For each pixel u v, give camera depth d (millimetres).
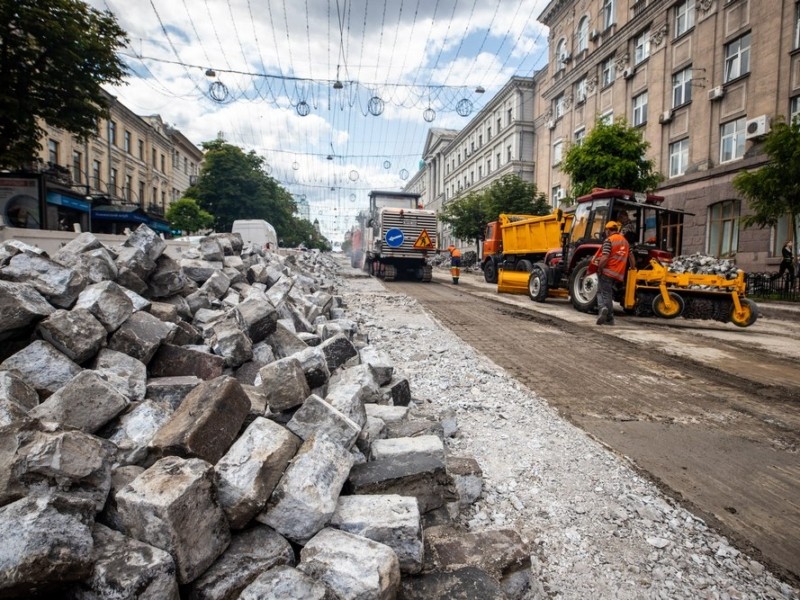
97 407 2338
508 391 5051
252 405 2686
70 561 1513
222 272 5887
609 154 19750
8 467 1669
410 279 22734
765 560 2439
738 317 9641
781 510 2893
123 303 3236
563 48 33781
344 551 1791
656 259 11062
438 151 67312
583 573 2320
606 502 2924
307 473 2014
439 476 2568
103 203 28641
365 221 25562
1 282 2750
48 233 9398
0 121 13805
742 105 19516
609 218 11508
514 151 41406
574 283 11750
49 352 2686
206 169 37906
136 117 36844
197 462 1889
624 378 5742
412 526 1974
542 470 3299
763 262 18594
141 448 2256
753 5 18953
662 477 3262
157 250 4617
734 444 3842
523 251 17266
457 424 4020
